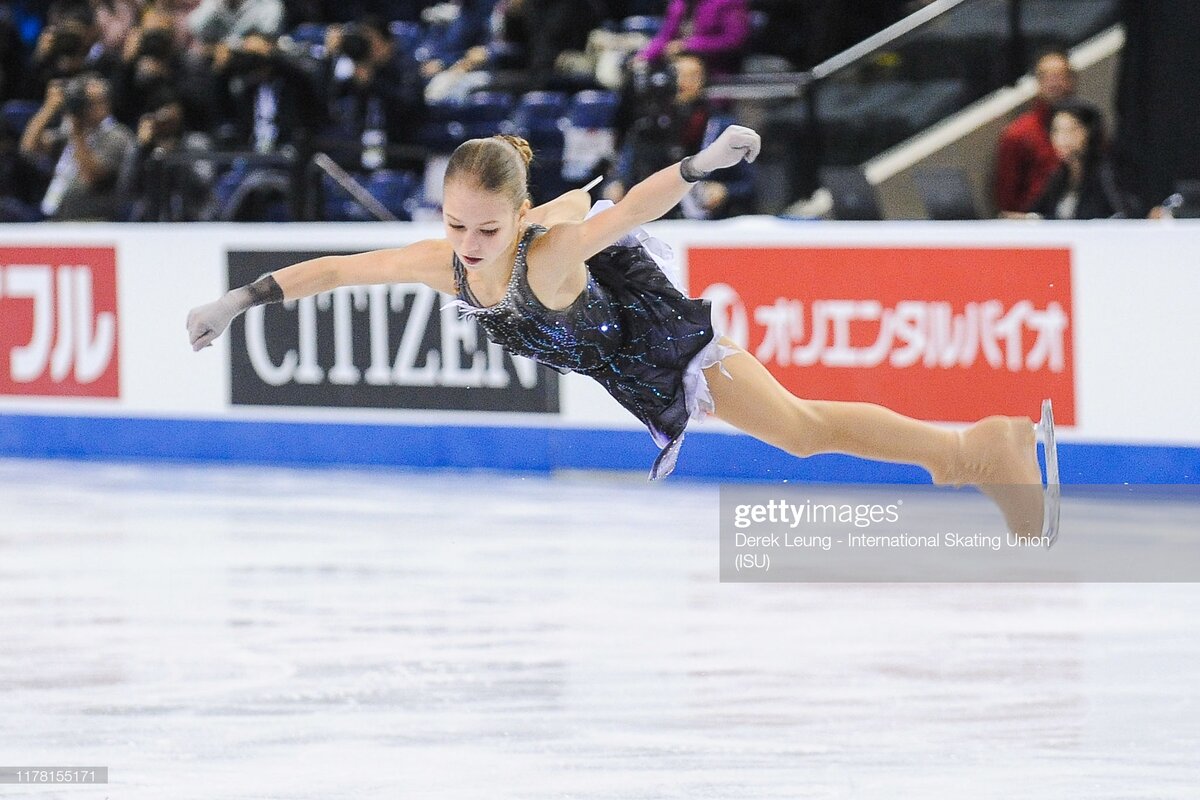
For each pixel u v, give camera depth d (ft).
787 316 94.48
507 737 53.42
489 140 44.91
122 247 110.11
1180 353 86.28
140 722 55.57
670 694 57.72
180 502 94.73
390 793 48.60
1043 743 52.13
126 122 129.70
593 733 53.72
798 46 134.10
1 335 114.42
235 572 77.20
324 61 126.82
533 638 65.10
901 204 116.98
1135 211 100.68
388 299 103.91
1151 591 70.18
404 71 128.16
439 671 60.95
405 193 123.75
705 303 50.44
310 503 93.50
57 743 53.57
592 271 49.90
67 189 120.78
